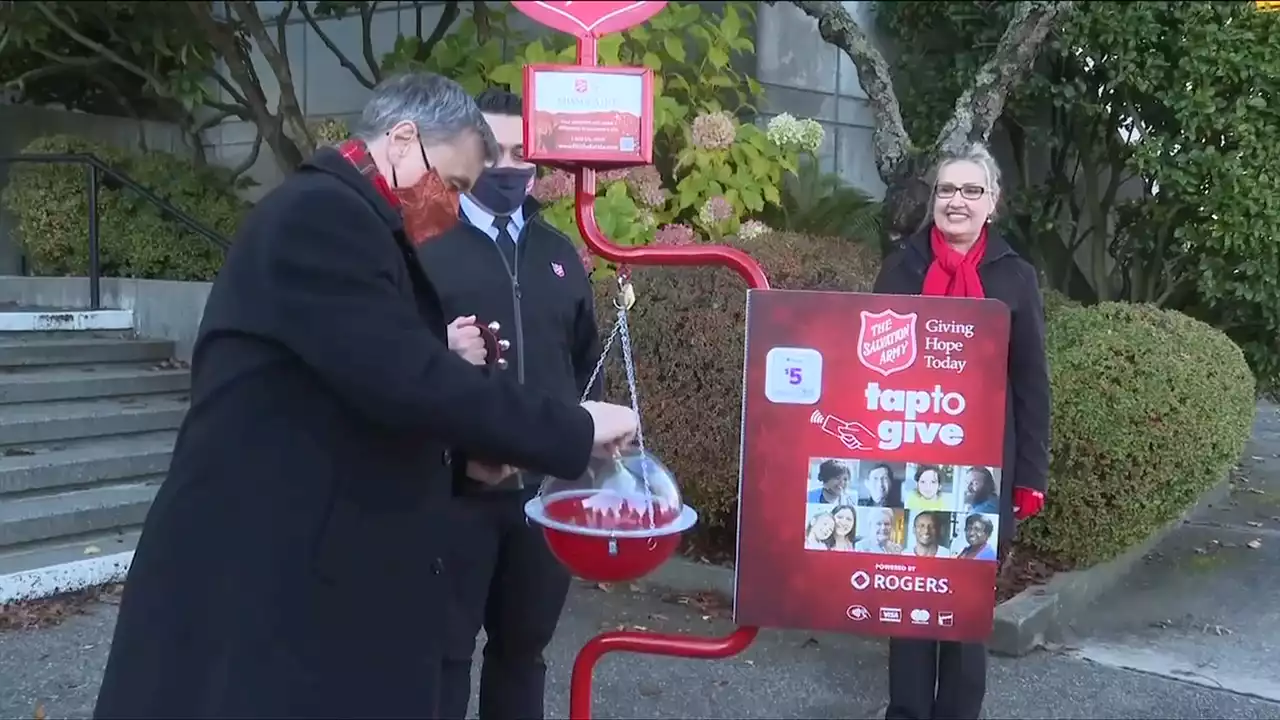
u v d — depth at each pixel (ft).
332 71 30.17
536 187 16.88
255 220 5.79
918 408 6.76
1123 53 21.50
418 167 6.32
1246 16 20.84
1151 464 13.73
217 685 5.54
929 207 9.79
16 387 18.79
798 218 20.42
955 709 9.42
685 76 20.88
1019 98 22.68
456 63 21.34
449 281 8.32
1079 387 13.91
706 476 14.37
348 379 5.44
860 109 24.70
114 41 28.78
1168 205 22.48
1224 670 12.57
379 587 5.83
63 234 25.64
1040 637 13.35
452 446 5.84
